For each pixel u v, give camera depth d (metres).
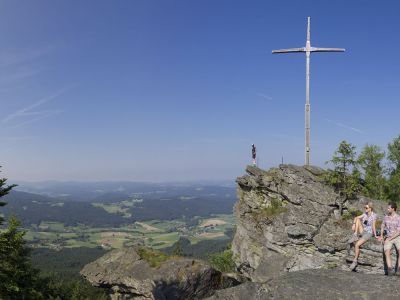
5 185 22.33
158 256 28.39
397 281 12.76
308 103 32.25
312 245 26.69
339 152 27.55
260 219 30.12
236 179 32.62
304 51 32.34
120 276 27.11
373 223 17.08
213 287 26.36
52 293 38.62
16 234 24.81
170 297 24.78
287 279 13.30
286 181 29.44
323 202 27.20
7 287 24.80
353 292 12.22
